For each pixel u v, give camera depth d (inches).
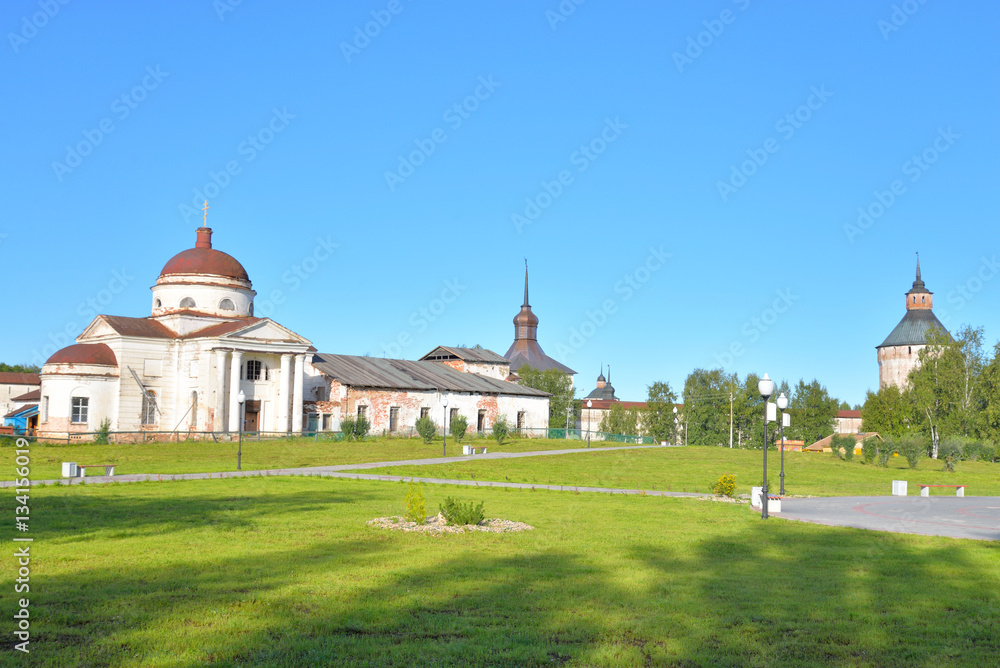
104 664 350.3
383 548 648.4
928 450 3385.8
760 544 725.9
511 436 2874.0
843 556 666.8
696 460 2091.5
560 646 392.5
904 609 482.0
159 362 2488.9
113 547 622.8
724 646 402.0
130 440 2373.3
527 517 885.8
